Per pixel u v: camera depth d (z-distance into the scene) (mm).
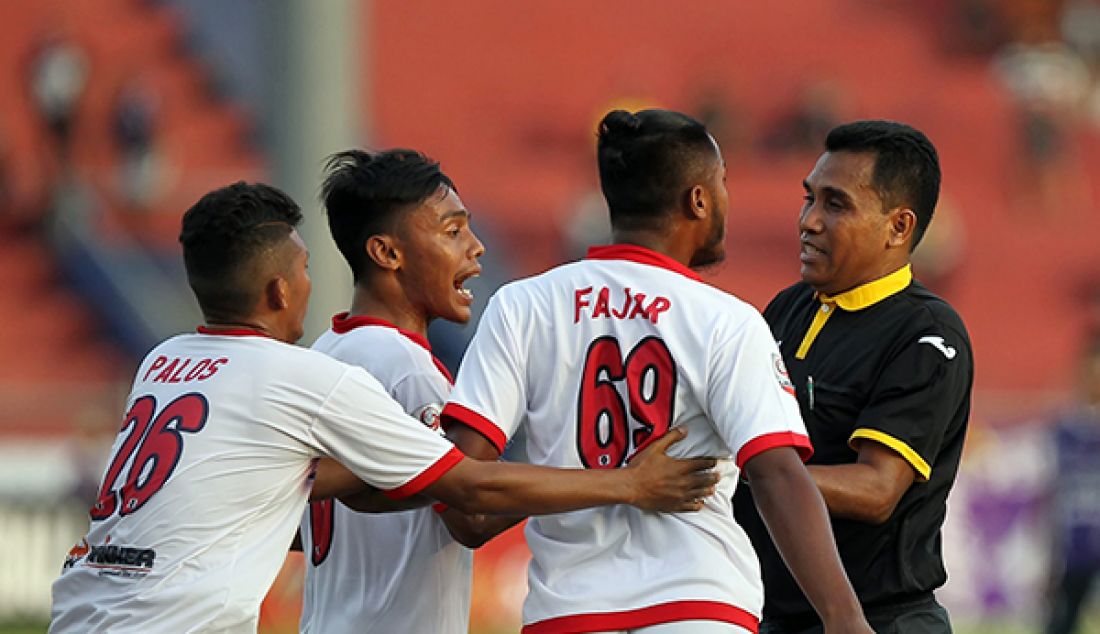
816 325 15117
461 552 14734
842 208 14766
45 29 76625
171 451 12617
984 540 46469
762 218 76312
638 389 12305
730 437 12023
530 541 12680
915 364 14297
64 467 46625
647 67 88625
